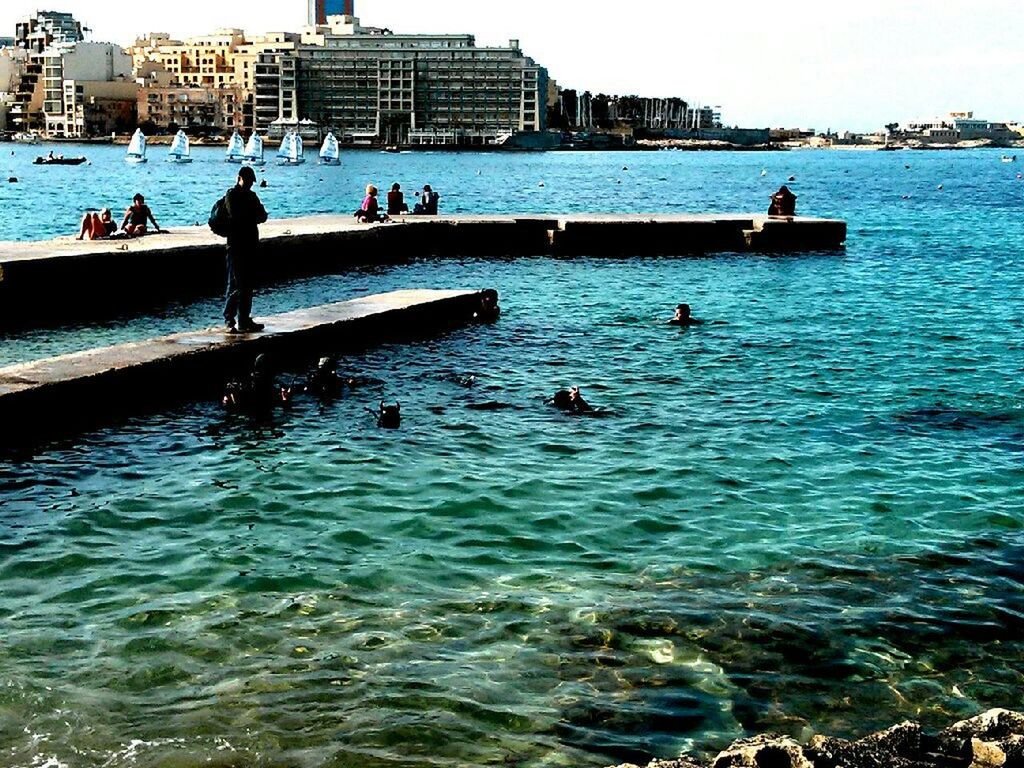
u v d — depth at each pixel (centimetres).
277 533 1130
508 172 15062
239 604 951
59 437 1469
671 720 780
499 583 1011
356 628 908
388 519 1178
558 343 2261
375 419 1597
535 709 788
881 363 2106
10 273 2439
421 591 988
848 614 959
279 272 3328
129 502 1218
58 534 1113
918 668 867
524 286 3222
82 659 842
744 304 2877
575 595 986
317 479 1312
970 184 12469
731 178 14325
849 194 10006
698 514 1217
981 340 2366
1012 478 1374
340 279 3334
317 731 750
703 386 1884
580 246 4194
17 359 2025
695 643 896
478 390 1808
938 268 3788
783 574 1048
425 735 750
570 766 722
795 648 892
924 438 1562
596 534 1146
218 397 1709
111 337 2266
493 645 883
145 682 810
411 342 2209
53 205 7012
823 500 1277
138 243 2977
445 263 3812
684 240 4297
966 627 939
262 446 1448
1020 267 3841
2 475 1304
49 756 711
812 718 791
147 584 991
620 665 856
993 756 662
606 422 1619
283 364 1933
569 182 12194
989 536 1165
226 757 717
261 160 16200
